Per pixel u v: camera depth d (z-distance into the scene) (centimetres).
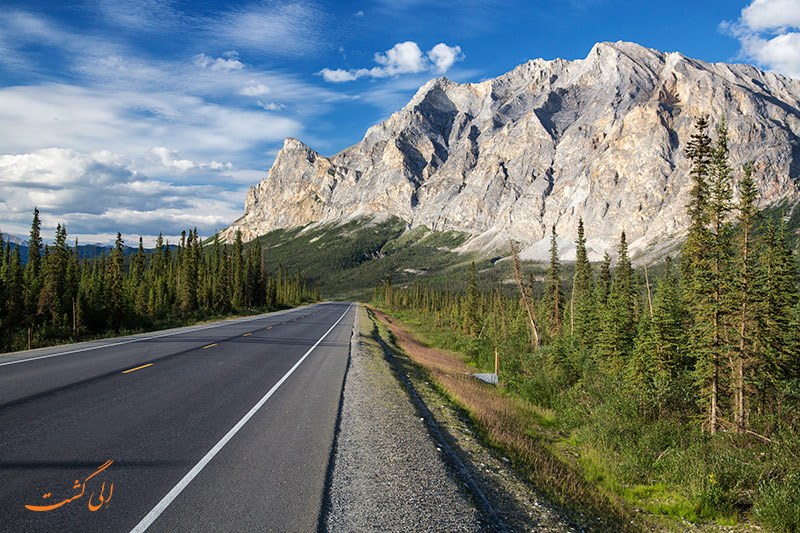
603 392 1659
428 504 511
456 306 7475
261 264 8975
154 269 7294
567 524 591
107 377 1088
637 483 1001
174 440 647
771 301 1570
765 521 766
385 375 1482
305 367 1482
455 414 1146
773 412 1314
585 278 4556
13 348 1767
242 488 500
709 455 1058
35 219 5972
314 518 444
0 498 433
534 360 2416
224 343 2033
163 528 399
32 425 671
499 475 708
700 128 1590
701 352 1348
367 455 655
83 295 2875
